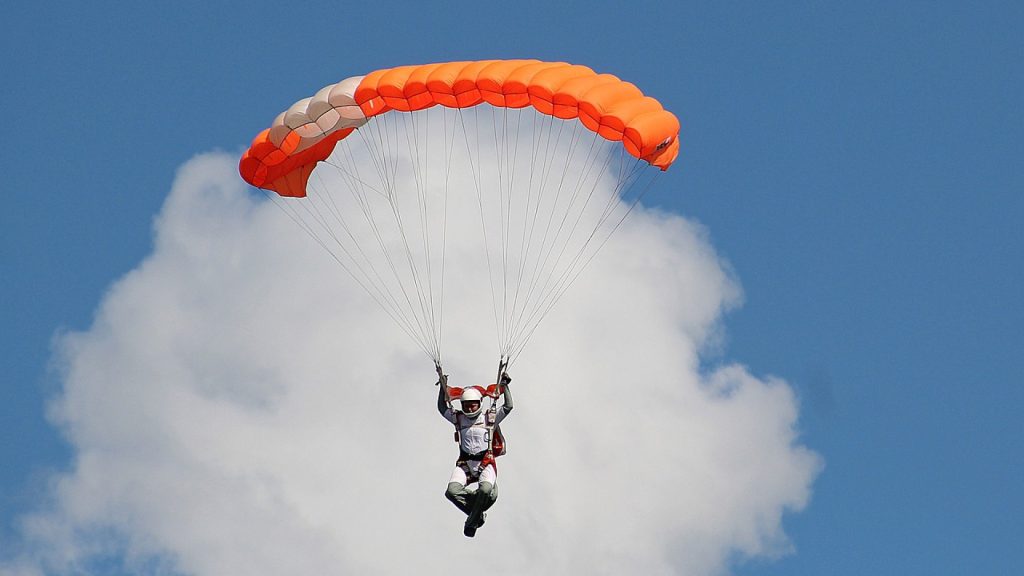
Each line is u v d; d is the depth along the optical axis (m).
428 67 104.94
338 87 105.50
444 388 99.94
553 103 102.50
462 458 99.25
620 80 106.31
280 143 107.56
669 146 104.81
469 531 98.88
